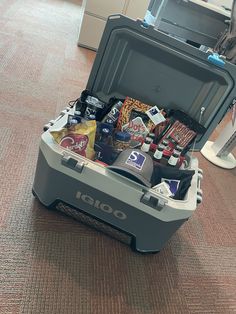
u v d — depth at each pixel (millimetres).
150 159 1000
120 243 1180
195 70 1074
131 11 2707
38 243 1062
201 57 1017
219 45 1422
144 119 1191
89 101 1153
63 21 3281
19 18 2922
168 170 1029
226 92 1070
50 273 991
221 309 1092
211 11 1343
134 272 1099
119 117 1170
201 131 1170
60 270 1011
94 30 2729
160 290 1074
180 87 1154
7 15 2881
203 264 1233
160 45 1023
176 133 1154
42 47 2537
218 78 1056
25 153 1418
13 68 2074
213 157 2010
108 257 1113
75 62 2502
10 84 1895
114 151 1085
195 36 1440
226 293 1152
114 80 1179
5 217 1101
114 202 986
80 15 3641
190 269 1191
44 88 1991
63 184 1023
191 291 1110
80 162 930
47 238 1091
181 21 1395
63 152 943
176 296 1074
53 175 1009
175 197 1004
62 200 1091
